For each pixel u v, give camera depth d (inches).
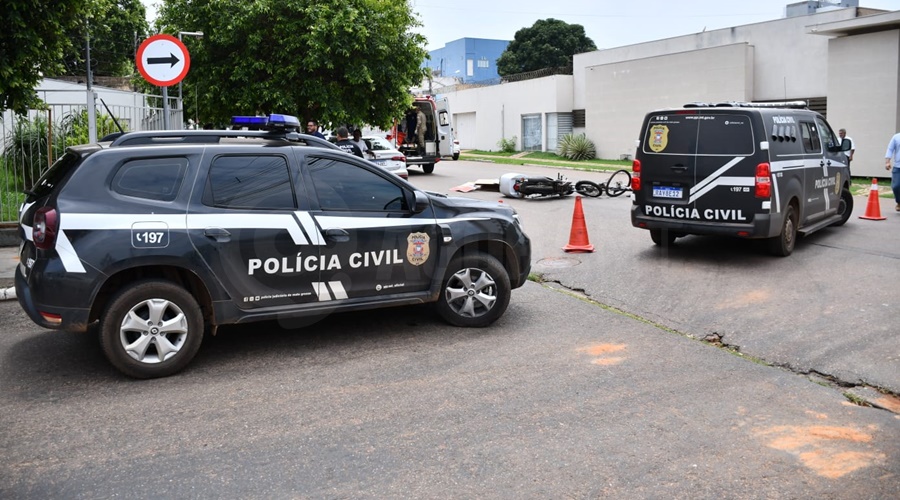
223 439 172.9
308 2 606.9
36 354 234.2
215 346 243.8
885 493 148.5
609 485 150.7
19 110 382.3
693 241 437.4
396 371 219.8
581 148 1318.9
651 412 189.3
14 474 155.4
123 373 215.9
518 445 169.5
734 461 162.1
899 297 301.1
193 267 213.2
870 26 827.4
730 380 213.6
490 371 220.1
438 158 1010.7
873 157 846.5
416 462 161.0
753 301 301.4
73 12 385.4
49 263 201.0
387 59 645.9
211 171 220.7
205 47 612.1
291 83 613.9
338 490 148.7
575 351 239.8
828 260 376.8
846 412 191.2
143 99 514.9
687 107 382.9
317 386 207.3
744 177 362.9
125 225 206.4
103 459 162.4
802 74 1046.4
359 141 618.2
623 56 1349.7
